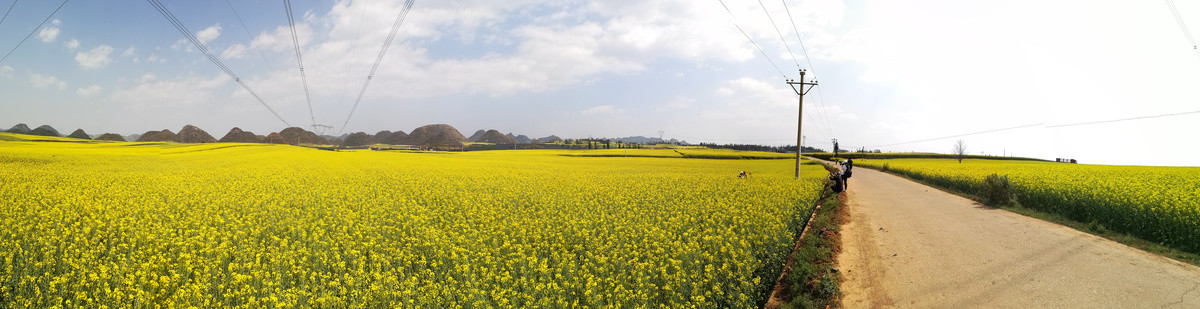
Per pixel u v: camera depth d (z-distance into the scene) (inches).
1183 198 560.4
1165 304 289.1
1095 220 559.2
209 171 1310.3
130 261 366.9
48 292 299.1
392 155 3243.1
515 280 339.9
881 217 641.6
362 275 332.2
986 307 296.2
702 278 343.0
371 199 786.8
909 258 412.8
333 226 525.7
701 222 566.3
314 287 314.8
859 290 337.1
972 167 1913.1
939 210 715.4
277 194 813.2
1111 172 1376.7
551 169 1910.7
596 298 300.7
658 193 857.5
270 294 294.5
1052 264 379.2
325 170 1465.3
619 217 592.4
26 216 537.3
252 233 480.7
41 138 5054.1
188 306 286.4
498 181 1167.6
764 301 335.6
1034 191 761.0
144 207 620.4
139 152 2512.3
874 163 3467.0
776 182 1090.1
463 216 626.8
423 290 311.7
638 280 322.7
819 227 545.0
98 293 303.1
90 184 896.9
